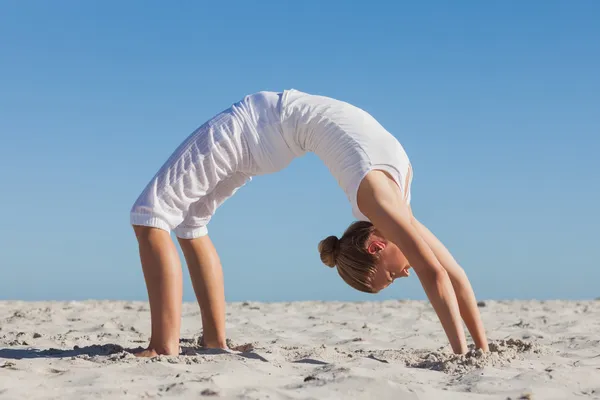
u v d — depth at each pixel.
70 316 6.19
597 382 2.60
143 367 2.69
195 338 3.82
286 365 2.88
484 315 6.91
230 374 2.55
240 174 3.40
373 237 2.96
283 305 8.30
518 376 2.60
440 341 4.69
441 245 3.17
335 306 8.22
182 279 3.10
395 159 2.93
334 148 2.96
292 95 3.16
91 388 2.32
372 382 2.38
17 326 5.23
